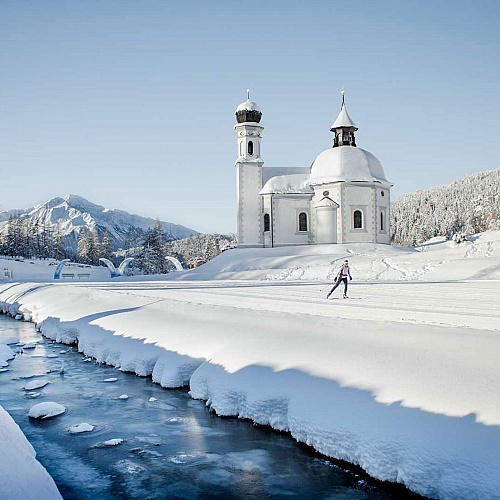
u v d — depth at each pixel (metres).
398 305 21.59
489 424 8.24
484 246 53.69
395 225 183.50
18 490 8.13
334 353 12.55
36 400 14.63
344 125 72.69
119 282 56.78
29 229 151.00
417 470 8.29
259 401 11.88
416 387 9.85
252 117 72.06
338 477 9.38
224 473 9.89
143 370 16.70
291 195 69.88
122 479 9.76
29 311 33.47
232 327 17.11
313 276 50.38
